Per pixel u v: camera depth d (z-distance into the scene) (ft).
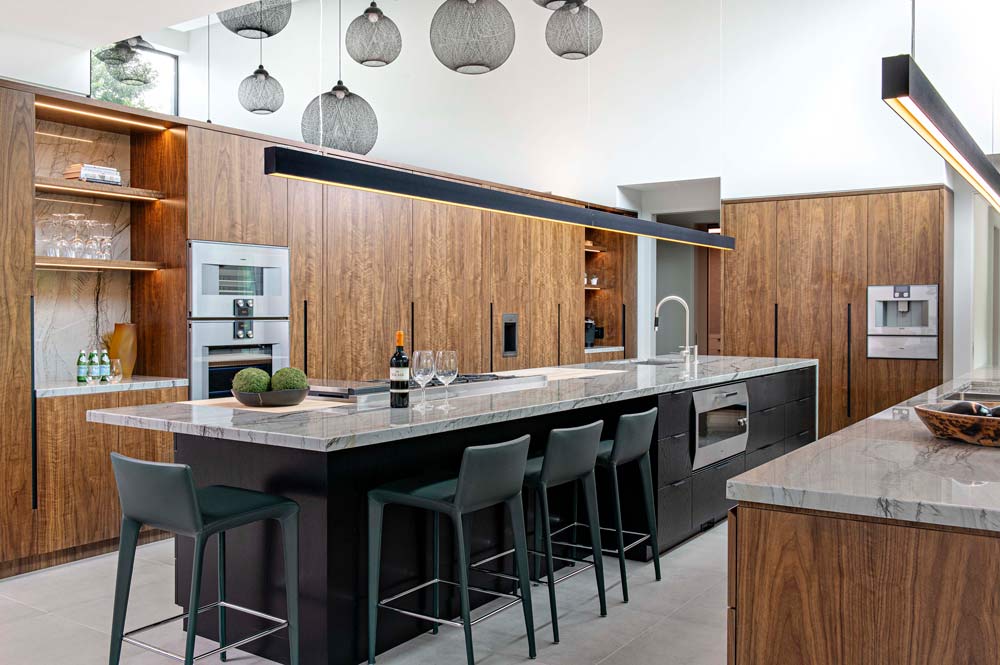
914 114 7.72
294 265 17.33
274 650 9.75
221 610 9.74
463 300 21.74
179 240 15.58
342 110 20.35
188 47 31.35
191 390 15.43
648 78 25.35
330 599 9.25
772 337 23.70
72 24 13.85
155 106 30.78
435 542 10.73
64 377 15.58
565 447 10.55
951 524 5.45
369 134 20.71
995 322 25.17
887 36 22.00
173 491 8.01
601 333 28.25
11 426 13.06
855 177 22.52
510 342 23.47
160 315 16.02
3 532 12.96
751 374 16.69
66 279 15.58
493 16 14.29
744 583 6.25
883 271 22.17
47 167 15.25
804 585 6.04
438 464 10.99
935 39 21.21
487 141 27.84
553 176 26.81
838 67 22.70
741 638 6.27
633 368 17.35
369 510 9.53
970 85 20.79
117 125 15.56
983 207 24.23
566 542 13.76
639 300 28.37
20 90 13.24
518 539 9.80
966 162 10.21
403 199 19.95
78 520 13.98
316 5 29.25
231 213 16.19
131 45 19.49
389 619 10.17
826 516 5.96
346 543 9.48
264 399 10.75
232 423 9.25
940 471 6.59
